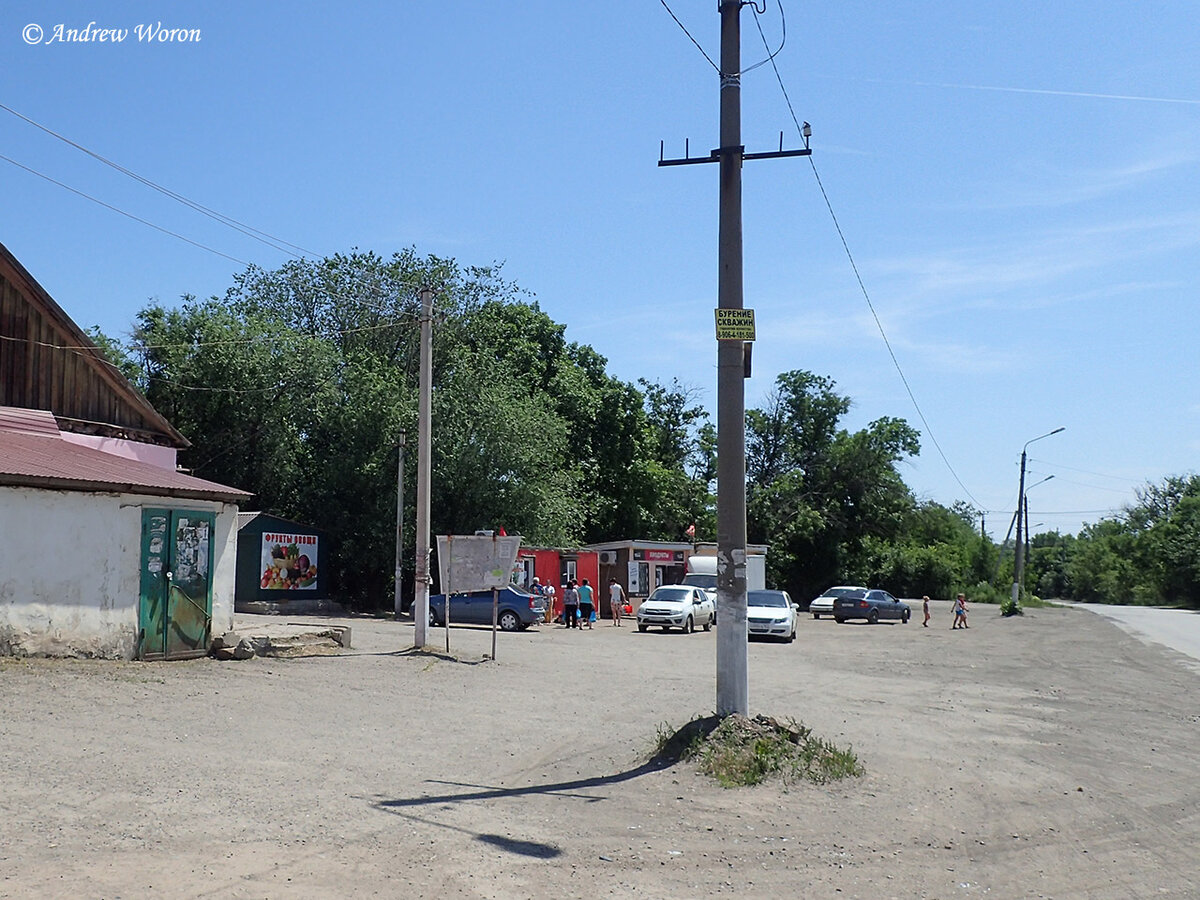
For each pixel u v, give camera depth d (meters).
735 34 11.49
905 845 7.75
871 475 73.50
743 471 10.99
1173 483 108.31
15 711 10.52
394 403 38.69
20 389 19.50
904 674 21.80
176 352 39.19
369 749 10.36
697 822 8.12
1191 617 59.47
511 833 7.47
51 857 6.11
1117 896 6.58
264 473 40.12
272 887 5.86
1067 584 121.44
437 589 38.88
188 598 16.28
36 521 13.95
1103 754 12.04
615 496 58.12
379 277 45.50
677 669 20.77
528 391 48.12
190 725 10.82
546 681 17.16
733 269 11.22
